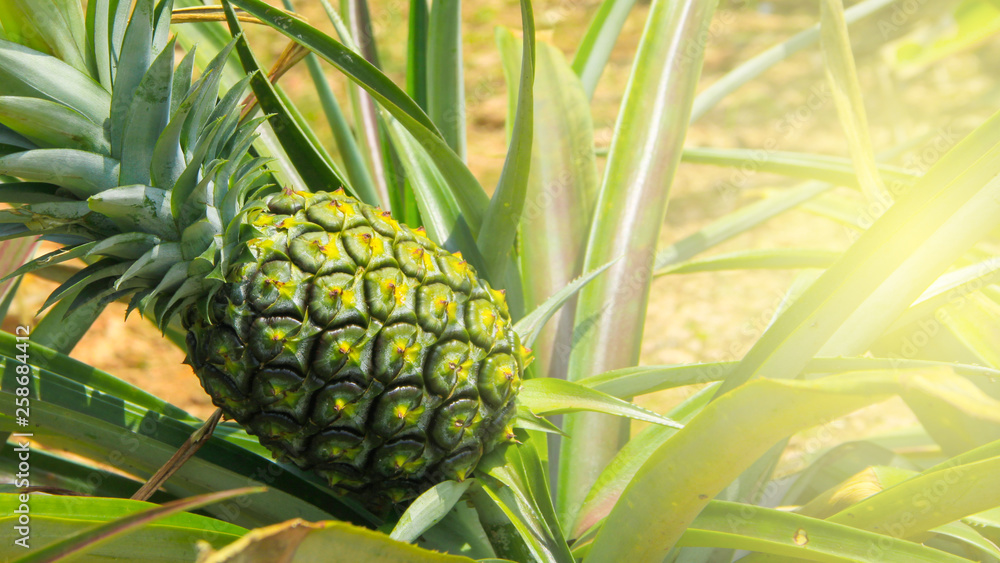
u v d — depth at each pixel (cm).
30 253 132
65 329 128
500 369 116
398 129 134
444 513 114
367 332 113
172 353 220
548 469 127
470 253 128
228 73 135
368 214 117
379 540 103
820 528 112
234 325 112
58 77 112
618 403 117
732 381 115
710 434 106
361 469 116
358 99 146
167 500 125
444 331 114
